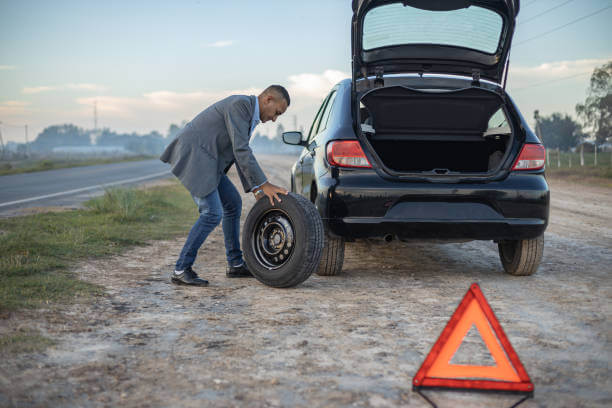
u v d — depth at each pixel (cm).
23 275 396
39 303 325
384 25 444
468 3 426
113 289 377
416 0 421
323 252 421
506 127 448
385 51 466
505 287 401
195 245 400
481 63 480
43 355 243
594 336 281
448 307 340
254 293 376
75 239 558
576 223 826
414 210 388
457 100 461
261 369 231
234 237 434
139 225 725
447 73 482
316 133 509
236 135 385
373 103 473
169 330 286
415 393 209
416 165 549
